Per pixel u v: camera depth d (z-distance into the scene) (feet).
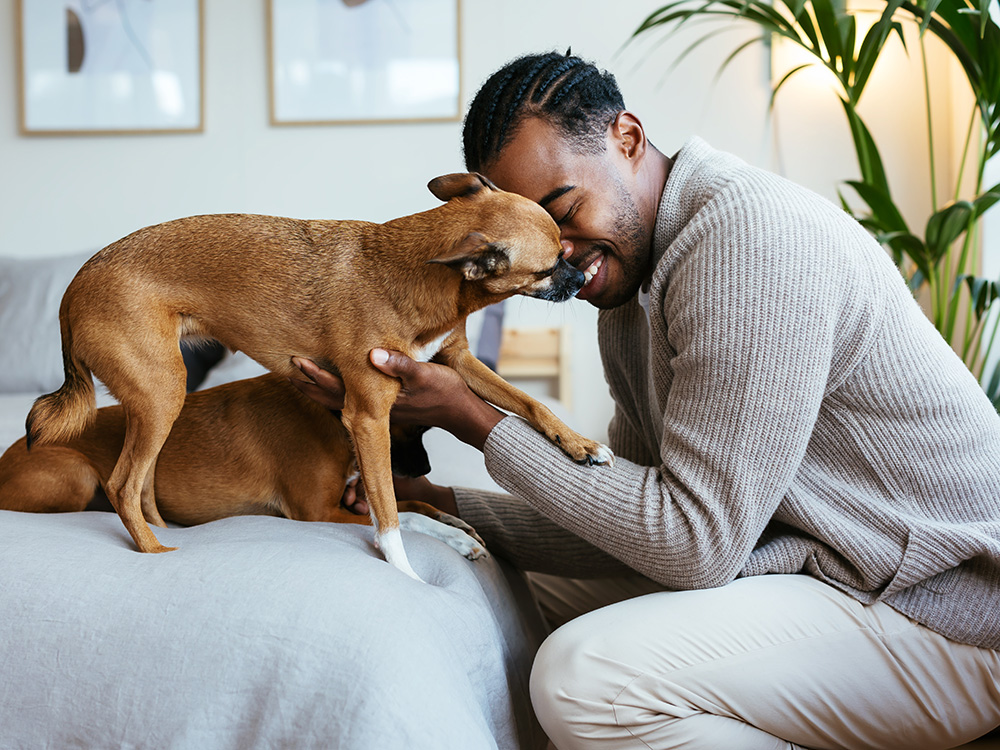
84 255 9.88
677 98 10.53
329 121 10.89
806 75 10.35
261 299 3.96
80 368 3.93
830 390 3.78
